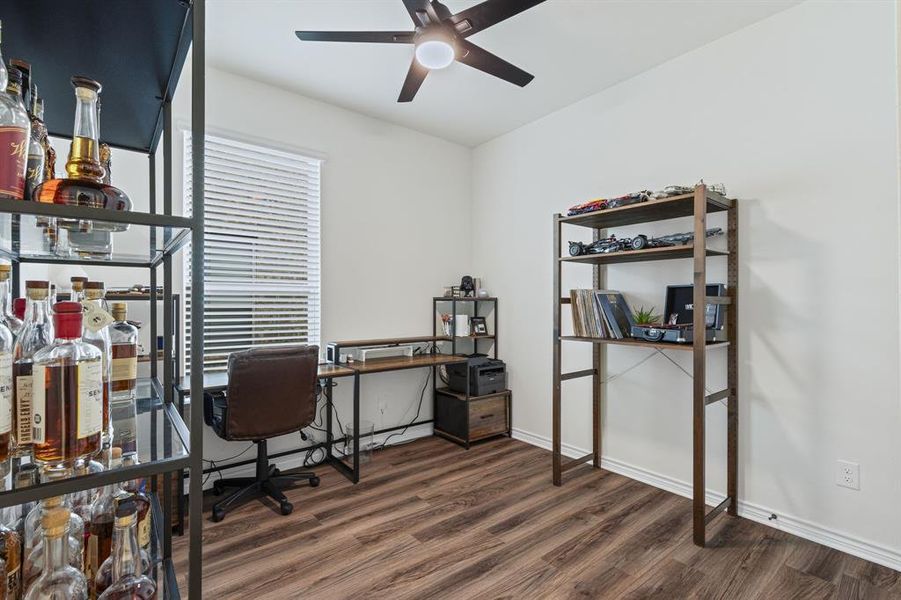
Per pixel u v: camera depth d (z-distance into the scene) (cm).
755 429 242
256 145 305
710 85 261
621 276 308
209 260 293
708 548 214
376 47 265
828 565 200
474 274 432
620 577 192
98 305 88
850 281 211
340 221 350
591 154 327
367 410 364
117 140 153
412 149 393
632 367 302
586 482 292
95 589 81
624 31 249
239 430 244
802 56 226
